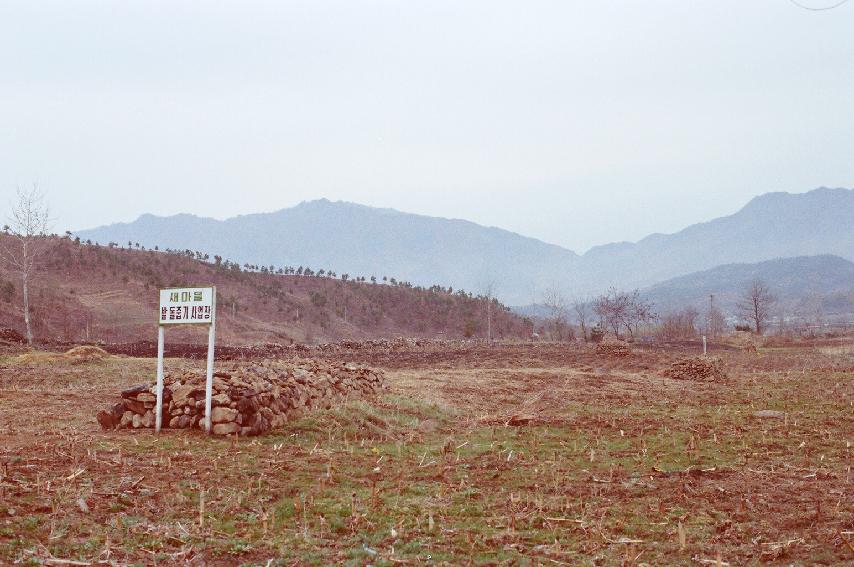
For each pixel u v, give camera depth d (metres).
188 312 16.17
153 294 79.31
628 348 48.12
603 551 9.38
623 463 14.77
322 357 44.06
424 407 21.89
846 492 12.44
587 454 15.77
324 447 15.60
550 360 45.03
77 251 82.69
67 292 72.81
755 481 13.26
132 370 29.20
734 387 30.75
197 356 38.84
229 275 94.94
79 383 26.20
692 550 9.44
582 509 11.18
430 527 10.06
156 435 15.69
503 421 20.36
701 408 24.00
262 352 43.41
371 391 23.67
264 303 90.75
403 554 9.09
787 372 37.25
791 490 12.59
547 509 11.13
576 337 89.62
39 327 62.09
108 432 15.98
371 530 10.02
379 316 100.50
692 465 14.66
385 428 18.50
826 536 9.95
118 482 11.59
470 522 10.51
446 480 12.96
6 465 11.87
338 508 10.84
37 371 27.80
